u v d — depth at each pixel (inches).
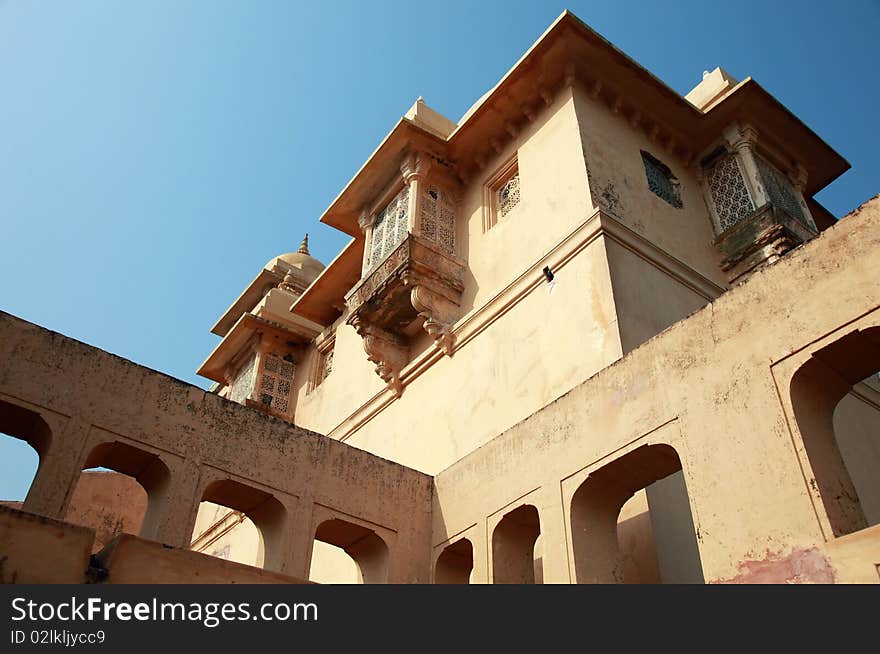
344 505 385.7
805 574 231.0
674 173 589.0
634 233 489.1
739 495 259.6
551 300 477.1
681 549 357.1
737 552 251.8
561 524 324.8
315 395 745.6
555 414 355.6
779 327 272.8
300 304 767.1
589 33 531.2
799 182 623.2
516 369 477.7
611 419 324.2
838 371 264.1
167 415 353.1
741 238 554.9
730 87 614.5
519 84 567.5
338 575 530.3
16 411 319.0
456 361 536.1
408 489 412.8
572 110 539.8
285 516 365.4
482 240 576.4
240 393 804.0
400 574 384.8
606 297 437.4
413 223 573.9
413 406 560.7
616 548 323.0
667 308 470.0
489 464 385.4
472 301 554.9
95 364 343.6
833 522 234.5
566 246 485.7
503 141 601.6
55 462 313.6
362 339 653.3
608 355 416.2
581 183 501.7
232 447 365.4
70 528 232.5
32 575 221.0
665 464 311.7
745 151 587.8
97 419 332.8
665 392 304.5
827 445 256.7
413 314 583.8
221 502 374.6
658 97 577.6
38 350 331.3
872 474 476.1
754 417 267.3
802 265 273.6
